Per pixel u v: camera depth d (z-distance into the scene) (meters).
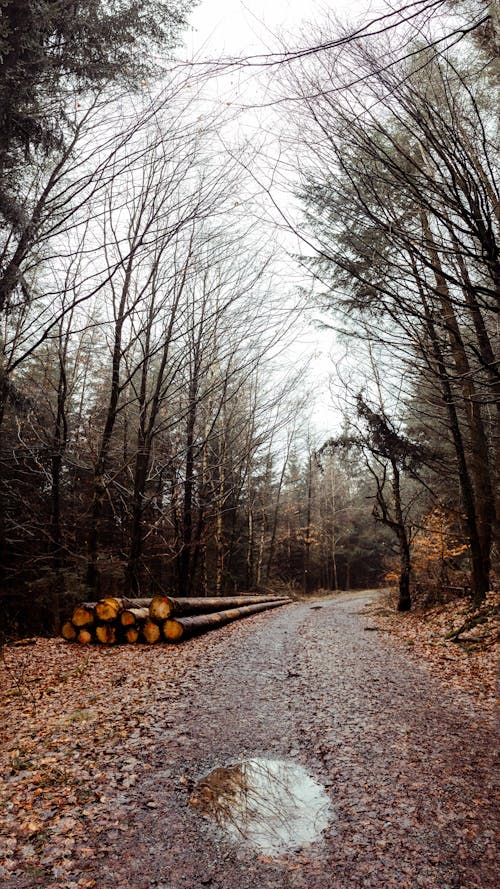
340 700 6.50
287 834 3.45
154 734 5.30
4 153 7.21
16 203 7.56
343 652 9.77
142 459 14.71
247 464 20.69
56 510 15.16
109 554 15.41
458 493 16.27
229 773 4.41
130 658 9.34
